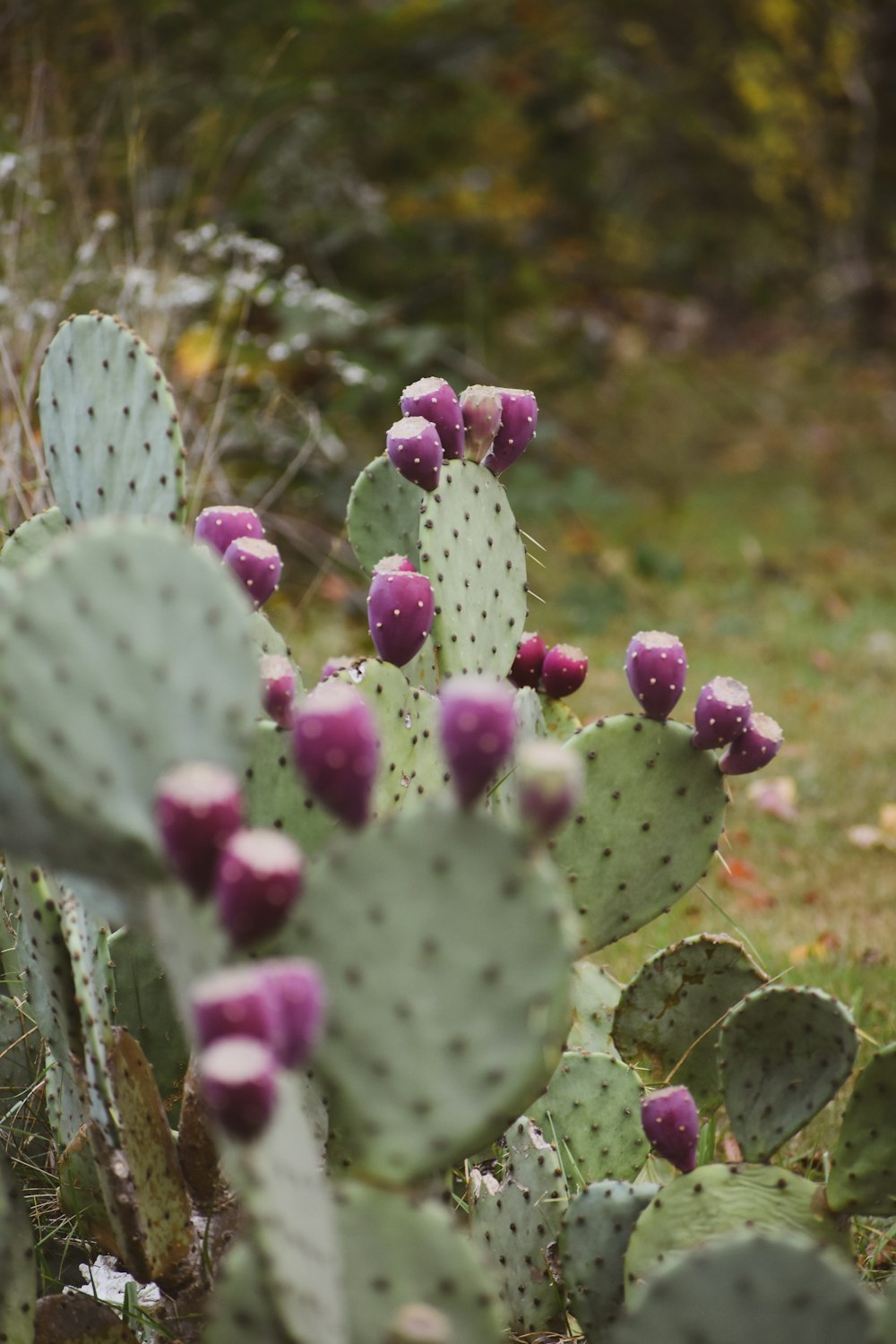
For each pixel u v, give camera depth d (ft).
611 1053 6.77
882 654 14.88
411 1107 5.26
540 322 21.52
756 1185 5.81
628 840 6.27
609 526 19.56
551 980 5.21
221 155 14.82
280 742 5.88
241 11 16.42
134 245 12.69
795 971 7.94
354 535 6.80
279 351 12.48
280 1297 5.05
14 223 10.59
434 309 18.75
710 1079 6.66
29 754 5.21
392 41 17.22
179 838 5.11
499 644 6.49
